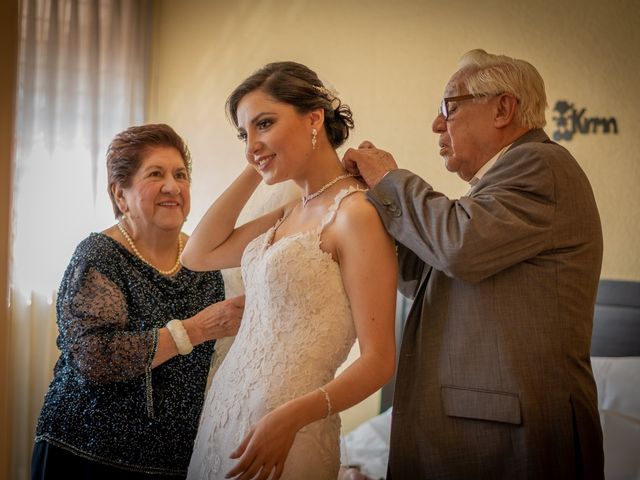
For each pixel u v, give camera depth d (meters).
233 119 1.63
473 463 1.51
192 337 1.83
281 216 1.85
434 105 3.33
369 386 1.41
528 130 1.64
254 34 3.76
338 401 1.38
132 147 1.98
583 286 1.51
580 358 1.51
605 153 3.04
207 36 3.88
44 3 3.61
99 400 1.85
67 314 1.85
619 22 2.99
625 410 2.80
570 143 3.10
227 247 1.84
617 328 3.04
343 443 2.68
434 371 1.56
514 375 1.47
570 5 3.07
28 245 3.57
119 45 3.82
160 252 2.01
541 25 3.12
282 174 1.56
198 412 1.95
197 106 3.90
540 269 1.50
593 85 3.04
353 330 1.54
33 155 3.59
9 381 3.55
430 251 1.45
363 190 1.57
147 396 1.85
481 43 3.22
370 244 1.48
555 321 1.48
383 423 3.14
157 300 1.94
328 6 3.56
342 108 1.66
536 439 1.45
